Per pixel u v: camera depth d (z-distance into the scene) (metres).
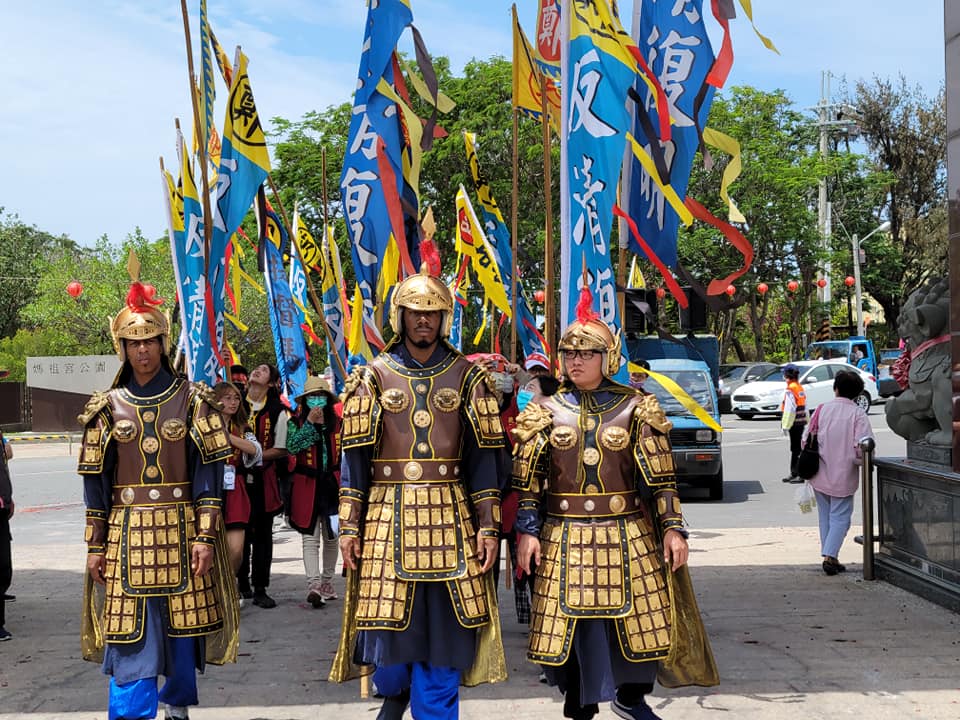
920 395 7.97
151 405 4.46
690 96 6.03
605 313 5.74
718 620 6.93
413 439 4.12
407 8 6.30
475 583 4.09
